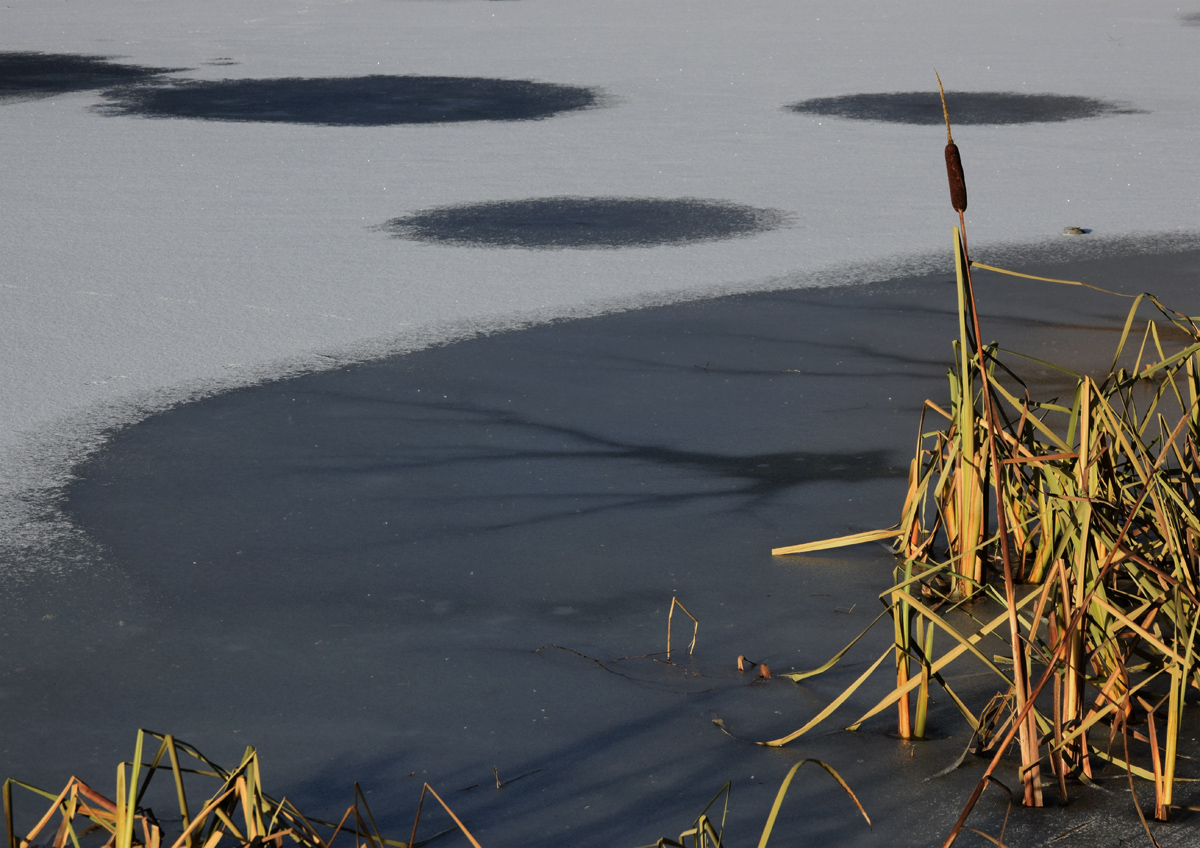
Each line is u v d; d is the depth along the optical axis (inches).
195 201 401.1
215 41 931.3
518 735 120.2
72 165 466.3
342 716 123.9
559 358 241.1
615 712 123.9
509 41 903.7
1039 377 225.1
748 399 217.2
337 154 482.9
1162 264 303.1
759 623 141.4
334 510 173.2
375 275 305.7
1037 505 141.8
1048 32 907.4
